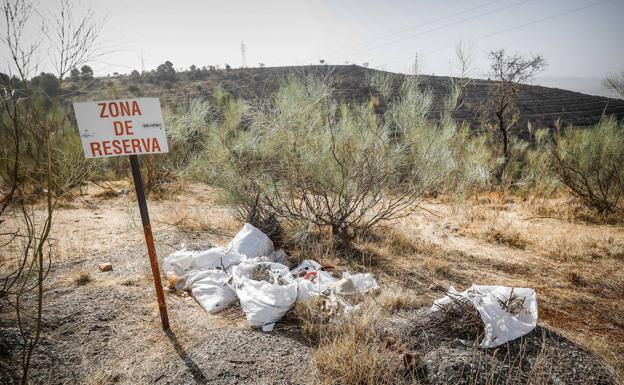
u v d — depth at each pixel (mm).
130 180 8797
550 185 9070
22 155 3506
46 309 3023
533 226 6508
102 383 2309
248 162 5230
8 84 2188
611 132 7707
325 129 4988
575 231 6184
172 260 3912
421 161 4730
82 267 4031
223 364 2498
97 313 3051
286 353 2648
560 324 3340
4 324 2730
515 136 12195
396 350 2576
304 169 4777
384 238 5504
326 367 2457
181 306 3301
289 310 3137
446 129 5000
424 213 7172
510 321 2791
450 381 2285
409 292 3693
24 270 3773
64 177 3777
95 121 2418
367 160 4695
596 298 3902
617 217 6887
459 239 5770
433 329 2838
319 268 4180
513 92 10867
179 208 6770
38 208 6168
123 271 3969
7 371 2285
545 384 2301
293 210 5598
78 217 5984
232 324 3039
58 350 2566
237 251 4137
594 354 2791
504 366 2428
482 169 6051
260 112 4691
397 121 4758
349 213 4965
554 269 4648
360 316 2973
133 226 5355
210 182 5500
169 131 5691
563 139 9320
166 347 2697
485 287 3162
